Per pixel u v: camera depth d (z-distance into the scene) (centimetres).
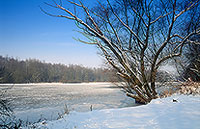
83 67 13312
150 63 1119
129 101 1870
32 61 11719
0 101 514
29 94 3362
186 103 512
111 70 1334
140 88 1052
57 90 4622
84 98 2538
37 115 1255
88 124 426
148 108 529
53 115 1263
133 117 437
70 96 2945
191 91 732
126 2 1030
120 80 1337
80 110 1462
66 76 11969
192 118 356
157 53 959
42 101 2256
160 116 411
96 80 12862
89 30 1030
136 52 1113
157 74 1156
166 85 1084
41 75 10638
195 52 1098
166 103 565
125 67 1007
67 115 592
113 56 1109
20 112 1391
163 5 1002
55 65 13712
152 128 334
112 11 1059
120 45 1112
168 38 914
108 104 1720
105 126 388
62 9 962
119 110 552
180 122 341
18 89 4947
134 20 1120
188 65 1184
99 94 3222
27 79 8806
